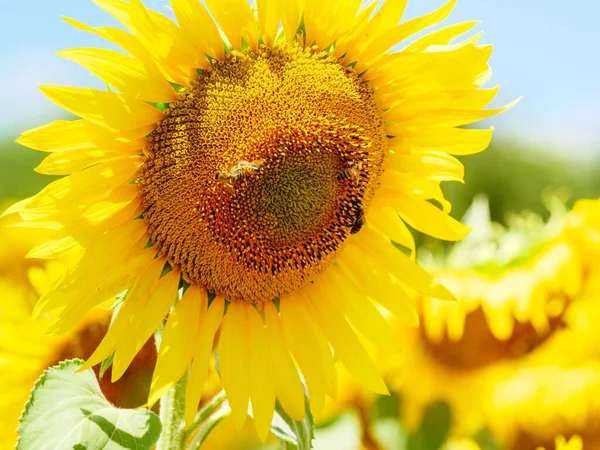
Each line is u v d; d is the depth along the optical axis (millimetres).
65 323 448
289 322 497
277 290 492
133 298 466
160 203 464
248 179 472
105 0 436
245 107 462
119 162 452
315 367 493
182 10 447
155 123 456
